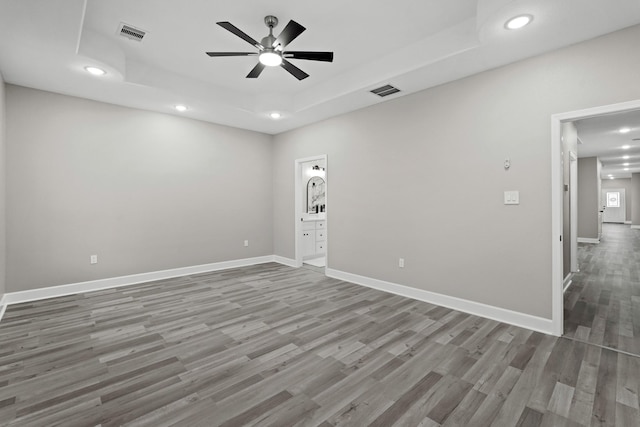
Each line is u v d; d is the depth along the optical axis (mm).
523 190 2918
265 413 1748
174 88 3850
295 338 2701
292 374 2143
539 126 2816
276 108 4543
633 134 5758
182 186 4930
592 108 2541
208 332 2822
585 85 2572
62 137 3869
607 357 2352
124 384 2025
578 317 3148
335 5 2545
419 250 3748
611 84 2455
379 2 2506
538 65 2814
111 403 1833
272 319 3135
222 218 5426
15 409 1771
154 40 3094
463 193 3338
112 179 4254
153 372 2168
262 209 6004
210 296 3885
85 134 4035
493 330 2848
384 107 4102
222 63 3607
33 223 3682
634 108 2359
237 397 1891
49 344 2578
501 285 3072
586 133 5699
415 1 2494
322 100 4148
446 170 3477
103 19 2734
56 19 2240
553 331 2750
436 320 3100
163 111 4598
